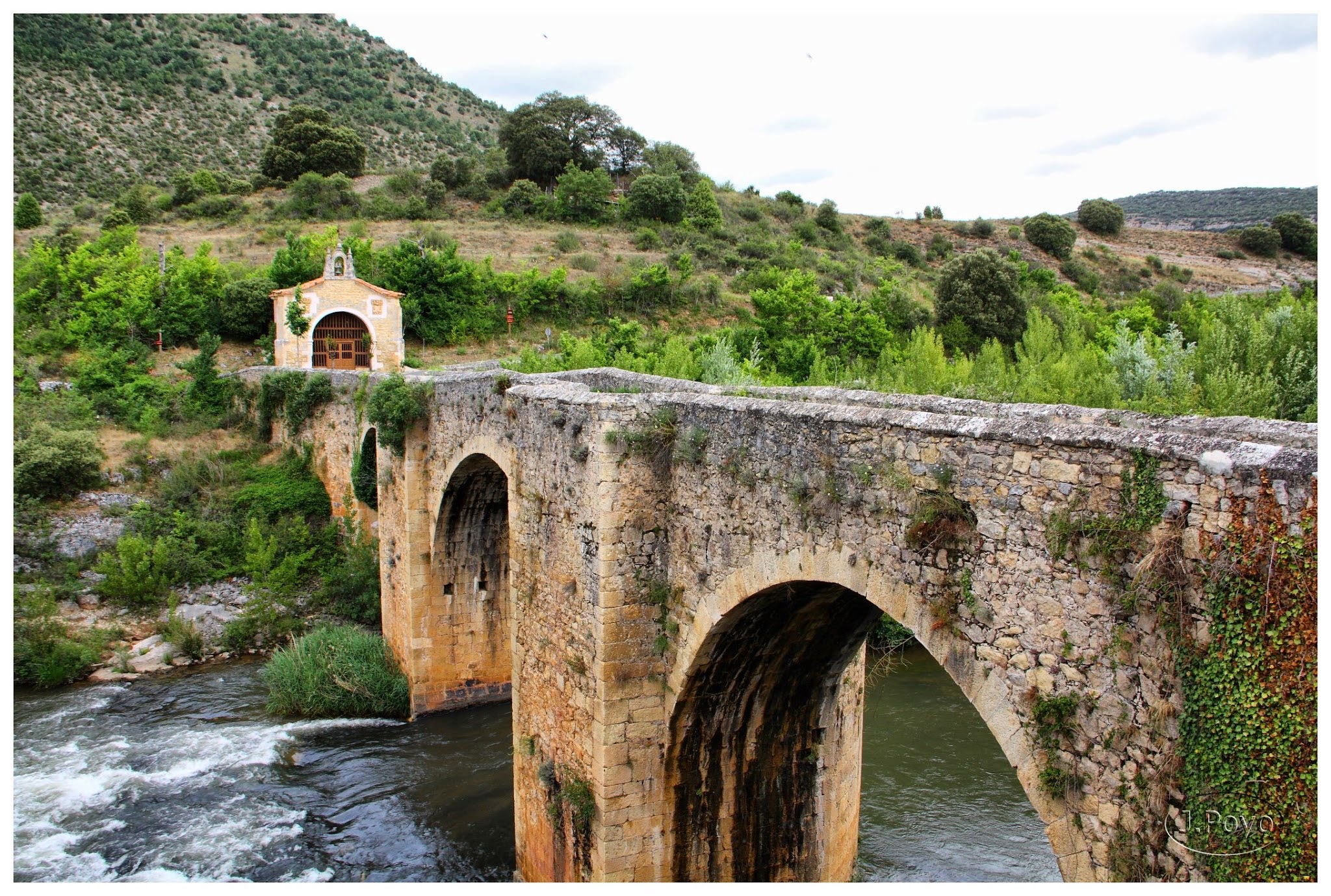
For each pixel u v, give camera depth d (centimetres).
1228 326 2864
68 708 2441
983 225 10112
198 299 4991
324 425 3494
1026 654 761
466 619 2375
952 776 1955
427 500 2292
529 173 8881
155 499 3409
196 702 2483
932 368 3350
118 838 1767
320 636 2633
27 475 3250
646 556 1251
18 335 4644
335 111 13738
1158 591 661
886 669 2589
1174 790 652
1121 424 962
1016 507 770
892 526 884
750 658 1231
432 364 5322
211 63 13800
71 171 9506
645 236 7675
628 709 1253
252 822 1833
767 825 1381
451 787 1983
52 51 12025
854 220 10356
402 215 7894
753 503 1077
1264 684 598
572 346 4278
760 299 4962
